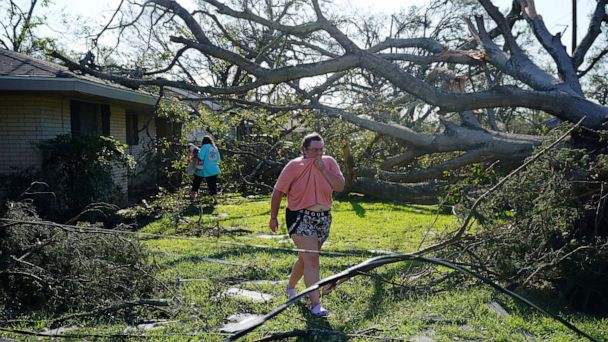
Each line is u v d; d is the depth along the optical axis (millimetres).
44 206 10078
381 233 8977
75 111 12125
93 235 5098
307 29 10398
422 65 13711
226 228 9672
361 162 13055
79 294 4766
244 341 3996
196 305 4859
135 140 17188
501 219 5824
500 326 4309
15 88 10102
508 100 9477
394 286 5480
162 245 7895
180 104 14547
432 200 12672
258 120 13766
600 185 5816
